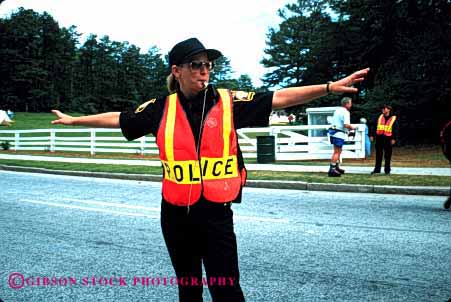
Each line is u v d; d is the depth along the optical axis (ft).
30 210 27.32
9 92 311.27
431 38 73.56
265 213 25.44
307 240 19.47
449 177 36.58
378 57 92.68
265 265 16.08
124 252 18.06
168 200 8.30
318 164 50.85
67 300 13.28
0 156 69.72
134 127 8.60
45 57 337.11
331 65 104.53
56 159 63.26
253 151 60.34
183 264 8.68
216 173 8.11
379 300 12.84
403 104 75.87
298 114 147.43
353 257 16.92
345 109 37.86
